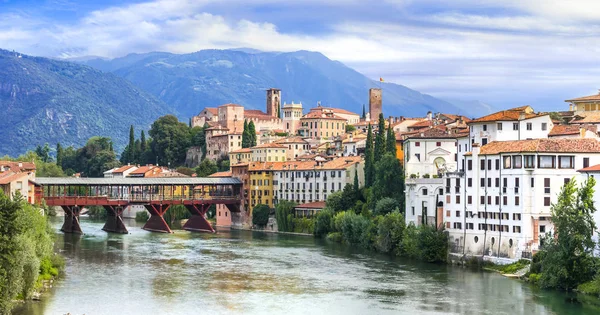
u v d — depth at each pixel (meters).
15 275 128.25
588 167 178.38
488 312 148.88
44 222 186.12
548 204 185.12
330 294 166.12
